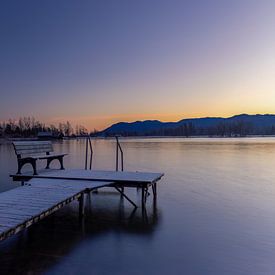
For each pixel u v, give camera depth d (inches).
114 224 267.3
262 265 187.2
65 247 213.9
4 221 181.8
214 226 261.4
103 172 396.2
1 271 177.2
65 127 4635.8
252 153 1088.2
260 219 282.4
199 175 560.1
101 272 176.6
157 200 359.9
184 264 187.8
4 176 538.9
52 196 253.3
